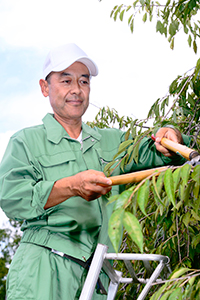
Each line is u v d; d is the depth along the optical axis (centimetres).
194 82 168
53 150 140
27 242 132
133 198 77
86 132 151
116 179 98
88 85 150
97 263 95
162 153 137
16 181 128
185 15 190
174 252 179
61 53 144
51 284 122
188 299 96
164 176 78
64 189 116
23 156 138
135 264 208
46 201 121
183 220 151
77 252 128
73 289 125
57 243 128
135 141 135
